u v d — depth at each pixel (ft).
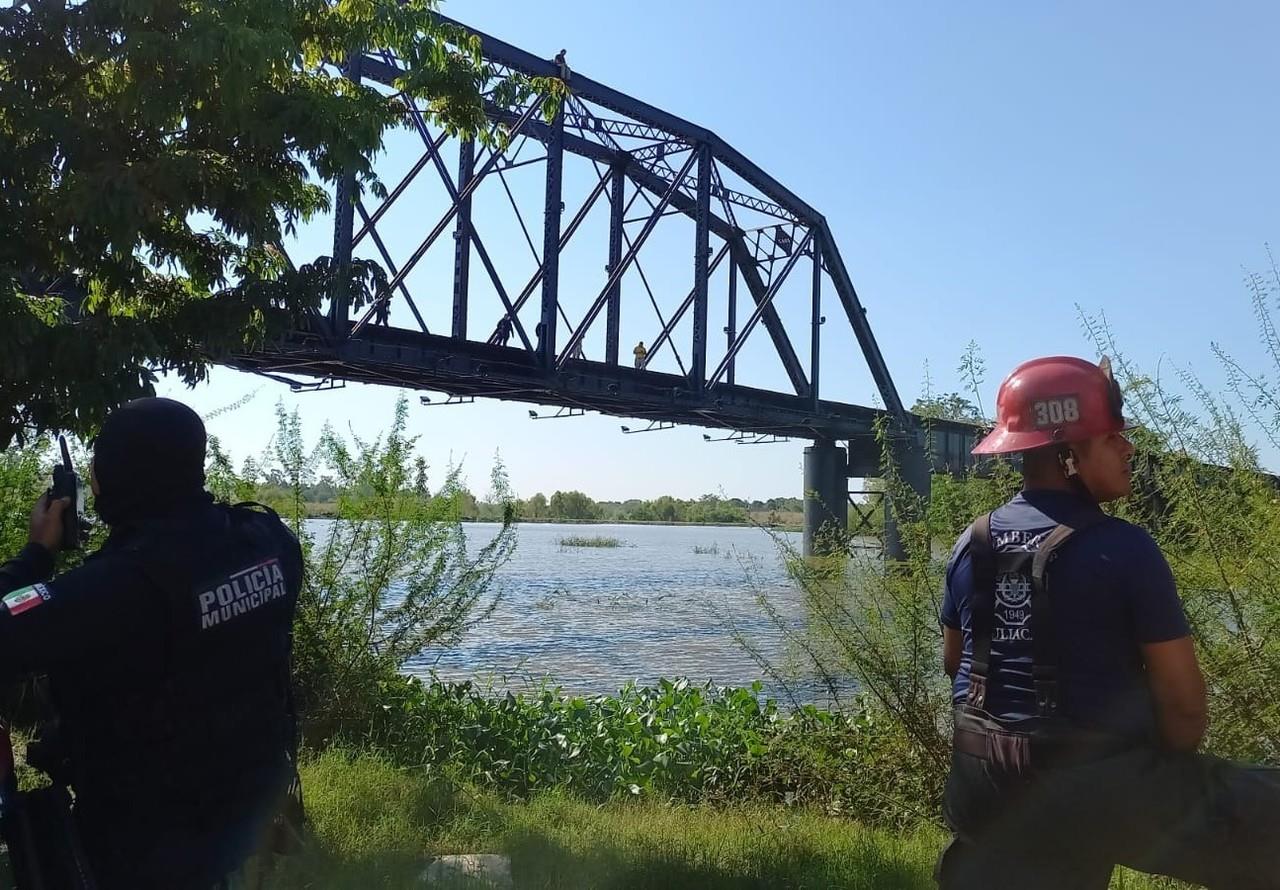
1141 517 16.30
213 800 7.39
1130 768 7.57
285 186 18.69
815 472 160.35
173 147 17.52
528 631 76.28
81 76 17.58
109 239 16.31
